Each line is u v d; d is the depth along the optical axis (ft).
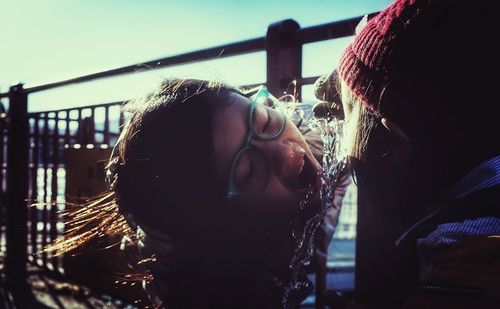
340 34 5.21
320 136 4.07
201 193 3.38
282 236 3.79
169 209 3.56
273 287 3.86
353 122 2.82
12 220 12.70
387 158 2.67
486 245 1.93
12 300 11.41
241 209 3.42
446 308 1.92
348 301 3.37
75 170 8.91
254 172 3.37
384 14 2.59
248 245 3.66
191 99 3.47
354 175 3.02
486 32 2.24
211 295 3.83
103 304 10.96
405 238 2.48
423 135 2.40
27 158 12.82
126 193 3.80
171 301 4.04
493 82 2.23
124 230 4.71
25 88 12.30
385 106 2.47
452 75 2.27
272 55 5.85
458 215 2.24
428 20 2.33
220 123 3.36
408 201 2.65
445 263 2.05
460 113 2.28
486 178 2.17
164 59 7.89
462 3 2.30
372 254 4.97
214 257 3.74
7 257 12.75
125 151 3.74
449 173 2.39
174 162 3.41
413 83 2.36
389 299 4.81
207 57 7.01
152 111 3.63
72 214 4.99
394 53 2.40
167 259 4.01
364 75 2.56
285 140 3.54
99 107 9.88
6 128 15.15
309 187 3.70
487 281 1.84
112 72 9.12
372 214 4.93
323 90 3.64
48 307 10.82
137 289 7.55
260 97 3.62
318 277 5.78
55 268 11.21
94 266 8.48
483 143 2.27
